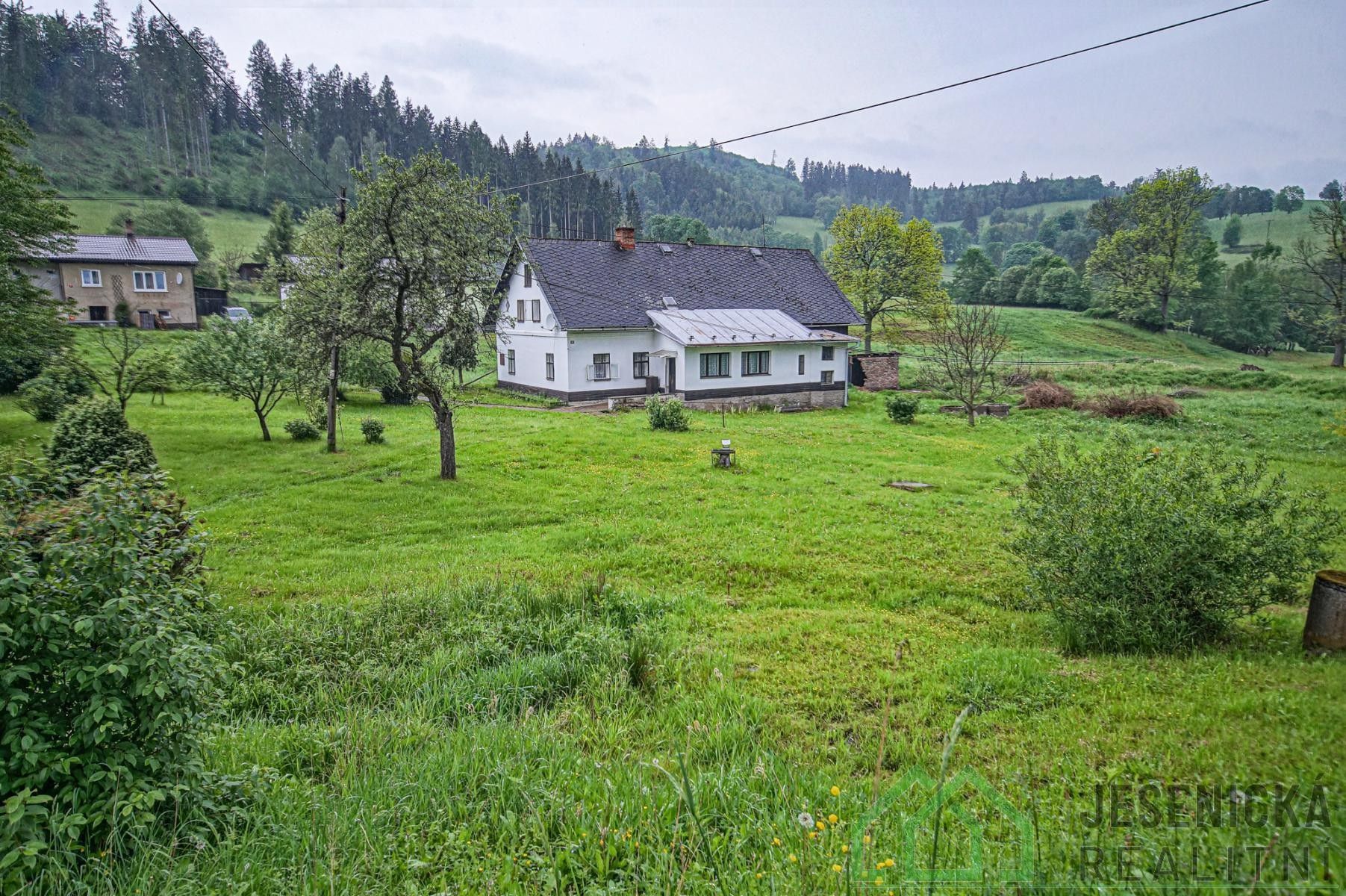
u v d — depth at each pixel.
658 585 12.26
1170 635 8.84
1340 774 5.02
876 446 26.39
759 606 11.45
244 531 15.14
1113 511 9.23
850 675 8.51
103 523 4.80
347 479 19.62
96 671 4.27
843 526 15.73
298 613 10.39
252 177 117.50
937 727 7.02
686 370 36.03
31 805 4.02
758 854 4.74
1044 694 7.59
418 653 9.11
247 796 5.26
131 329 47.75
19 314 20.75
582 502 17.72
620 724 7.27
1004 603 11.34
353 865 4.47
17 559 4.42
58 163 103.50
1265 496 9.07
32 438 21.97
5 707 4.15
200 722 5.08
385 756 6.16
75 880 4.04
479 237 18.97
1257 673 7.47
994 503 17.91
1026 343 73.44
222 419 28.42
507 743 6.46
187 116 121.38
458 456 22.62
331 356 22.03
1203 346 78.19
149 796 4.33
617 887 4.32
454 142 143.12
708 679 8.38
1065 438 27.50
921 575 12.59
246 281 72.06
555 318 35.50
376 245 17.56
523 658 9.02
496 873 4.50
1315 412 32.72
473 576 12.27
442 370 19.95
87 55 130.88
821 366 40.19
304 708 7.70
